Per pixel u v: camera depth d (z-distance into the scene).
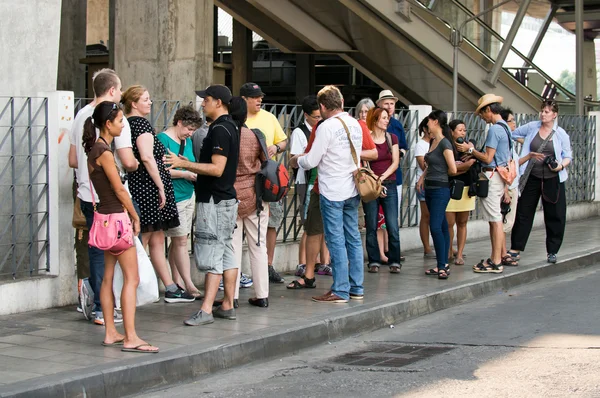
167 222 8.54
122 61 18.94
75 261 8.98
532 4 22.42
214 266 8.05
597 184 19.20
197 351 7.02
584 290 10.91
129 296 6.99
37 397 5.88
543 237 15.35
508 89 21.58
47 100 8.82
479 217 15.30
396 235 11.16
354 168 9.12
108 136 7.00
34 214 8.79
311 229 9.95
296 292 9.82
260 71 38.81
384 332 8.76
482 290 10.65
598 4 23.58
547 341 8.05
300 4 22.62
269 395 6.46
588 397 6.18
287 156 11.36
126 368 6.46
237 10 26.33
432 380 6.77
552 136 11.90
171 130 9.09
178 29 18.52
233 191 8.13
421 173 13.07
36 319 8.22
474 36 21.16
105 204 6.95
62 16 26.16
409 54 21.52
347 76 37.72
